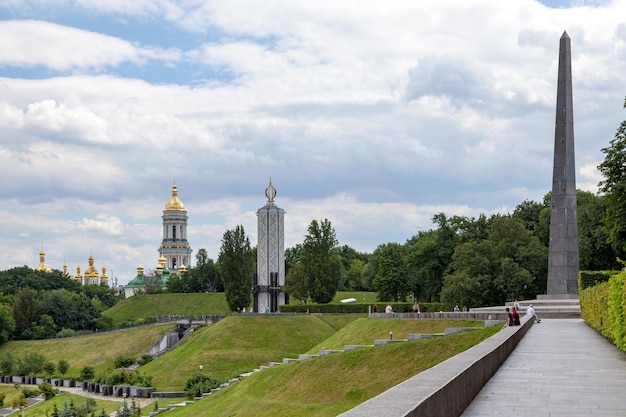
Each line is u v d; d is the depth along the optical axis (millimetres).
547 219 147625
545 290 126438
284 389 71688
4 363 157125
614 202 77938
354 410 11500
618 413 19703
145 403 106812
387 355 67875
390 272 165125
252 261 179250
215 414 75812
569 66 93938
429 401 13188
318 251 170750
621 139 78750
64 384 135875
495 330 64500
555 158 94938
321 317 145625
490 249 127938
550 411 19938
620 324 38656
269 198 173750
